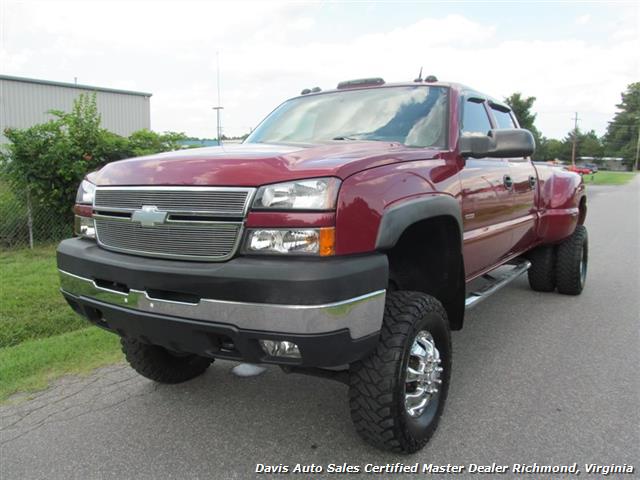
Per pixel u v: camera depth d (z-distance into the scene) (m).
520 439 3.12
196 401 3.65
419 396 3.00
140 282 2.61
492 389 3.79
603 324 5.30
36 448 3.07
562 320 5.43
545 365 4.24
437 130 3.69
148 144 10.15
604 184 41.41
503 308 5.86
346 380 2.85
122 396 3.72
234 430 3.27
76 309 3.16
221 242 2.47
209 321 2.44
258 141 4.09
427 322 2.93
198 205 2.53
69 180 8.77
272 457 2.98
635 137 117.19
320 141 3.68
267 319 2.32
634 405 3.54
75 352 4.42
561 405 3.54
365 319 2.46
